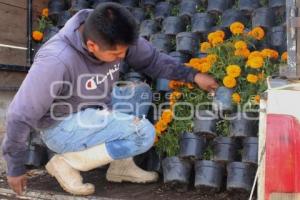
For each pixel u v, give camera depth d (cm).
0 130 285
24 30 312
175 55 267
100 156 214
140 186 242
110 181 250
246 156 214
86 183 230
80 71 202
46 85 189
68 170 219
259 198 139
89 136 211
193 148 226
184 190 231
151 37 282
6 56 297
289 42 162
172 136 239
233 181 214
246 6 265
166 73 236
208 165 223
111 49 186
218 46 240
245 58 233
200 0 288
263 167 136
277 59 235
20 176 201
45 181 254
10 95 296
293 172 121
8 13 299
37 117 192
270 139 123
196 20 271
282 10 260
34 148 276
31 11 315
